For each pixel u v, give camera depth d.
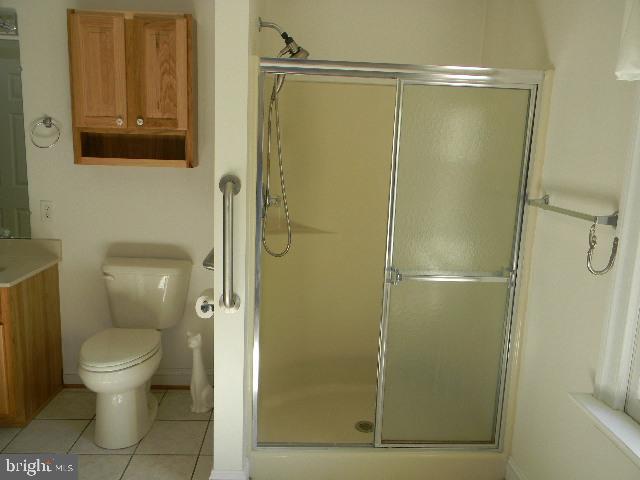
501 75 2.14
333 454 2.40
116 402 2.59
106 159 2.79
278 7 2.85
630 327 1.65
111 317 3.00
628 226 1.64
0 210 3.03
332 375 3.09
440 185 2.25
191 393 3.00
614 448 1.65
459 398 2.43
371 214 3.06
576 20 1.96
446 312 2.36
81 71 2.68
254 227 2.26
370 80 2.85
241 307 2.16
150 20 2.64
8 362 2.64
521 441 2.34
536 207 2.24
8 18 2.84
